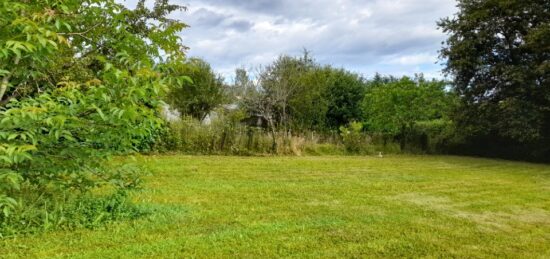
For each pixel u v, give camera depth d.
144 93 3.60
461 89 16.28
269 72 19.58
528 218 5.43
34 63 3.93
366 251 3.72
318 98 19.75
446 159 14.62
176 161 10.56
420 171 10.43
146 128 4.04
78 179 4.33
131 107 3.53
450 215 5.37
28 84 4.50
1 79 4.08
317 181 8.04
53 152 3.90
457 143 17.28
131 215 4.43
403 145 17.23
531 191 7.63
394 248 3.85
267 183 7.54
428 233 4.41
